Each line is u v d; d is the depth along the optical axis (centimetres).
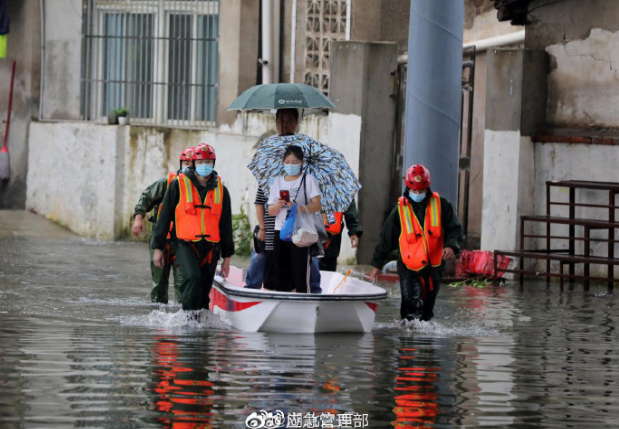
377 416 890
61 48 3016
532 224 2084
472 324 1463
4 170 3091
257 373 1055
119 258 2330
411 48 1997
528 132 2084
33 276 1933
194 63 2848
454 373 1086
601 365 1153
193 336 1291
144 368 1067
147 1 2892
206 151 1406
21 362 1086
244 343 1242
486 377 1069
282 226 1395
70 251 2462
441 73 1967
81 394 944
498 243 2100
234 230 2583
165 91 2881
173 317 1406
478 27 2623
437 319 1509
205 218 1412
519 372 1101
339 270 2158
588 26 2006
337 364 1118
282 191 1391
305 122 2448
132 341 1238
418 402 945
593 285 1978
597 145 1980
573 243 1980
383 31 2870
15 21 3061
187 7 2845
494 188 2108
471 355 1199
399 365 1122
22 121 3075
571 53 2044
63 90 3027
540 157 2080
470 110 2156
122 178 2822
